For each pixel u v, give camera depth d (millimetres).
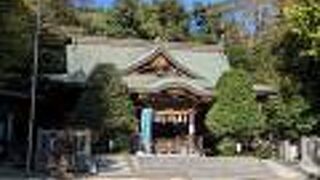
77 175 36156
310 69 38125
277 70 43969
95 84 46000
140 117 51688
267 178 38250
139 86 51125
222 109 47844
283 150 47062
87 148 37906
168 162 42781
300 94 41906
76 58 55719
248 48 65562
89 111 45562
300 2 32688
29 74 40062
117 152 46750
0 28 33812
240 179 37812
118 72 47156
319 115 44688
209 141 51750
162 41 59250
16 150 41531
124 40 58219
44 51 45375
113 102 46188
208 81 55188
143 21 72250
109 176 36625
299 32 32062
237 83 47938
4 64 34906
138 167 40625
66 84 48281
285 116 47219
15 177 34094
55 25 48125
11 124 44594
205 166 41531
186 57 58438
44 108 47344
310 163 40438
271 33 49062
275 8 49812
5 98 44125
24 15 36125
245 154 48188
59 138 37375
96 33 70000
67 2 61156
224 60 58812
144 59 53594
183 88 51406
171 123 52531
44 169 36562
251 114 47688
